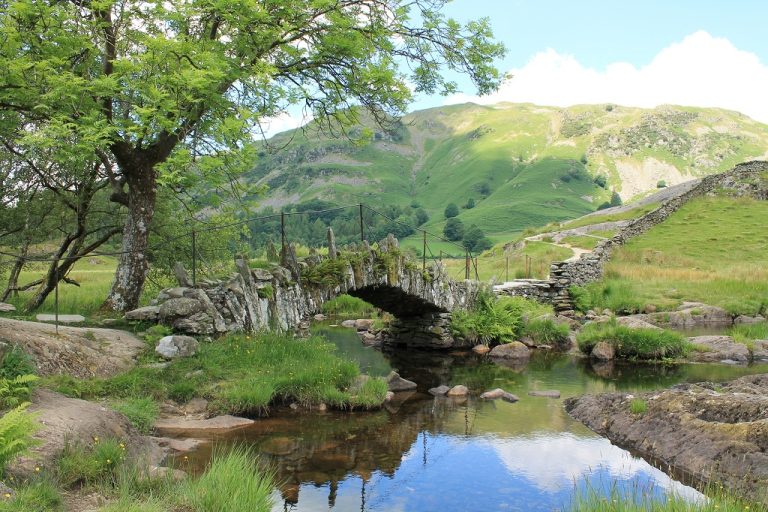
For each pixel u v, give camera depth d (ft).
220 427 36.86
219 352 43.83
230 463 26.73
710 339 71.26
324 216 327.67
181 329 45.19
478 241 336.90
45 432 25.44
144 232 49.70
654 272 125.90
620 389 52.24
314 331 84.94
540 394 50.24
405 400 48.06
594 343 69.77
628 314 97.81
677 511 25.05
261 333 48.03
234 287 47.80
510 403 47.65
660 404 39.58
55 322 43.73
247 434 36.81
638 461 34.83
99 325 45.16
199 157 45.65
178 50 43.47
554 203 568.00
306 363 46.47
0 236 63.10
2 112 47.42
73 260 60.80
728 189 185.68
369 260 58.18
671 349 67.00
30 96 42.75
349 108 58.90
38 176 61.31
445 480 31.63
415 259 70.33
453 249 271.28
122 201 51.08
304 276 53.67
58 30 42.80
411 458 34.73
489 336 73.51
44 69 41.09
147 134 44.57
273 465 32.78
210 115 47.98
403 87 56.44
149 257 64.75
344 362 48.16
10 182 61.41
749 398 36.73
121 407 33.32
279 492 29.60
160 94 41.60
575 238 162.40
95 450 25.68
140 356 41.16
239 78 47.01
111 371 38.17
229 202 58.54
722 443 32.83
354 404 43.93
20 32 41.75
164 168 42.32
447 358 67.97
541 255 141.90
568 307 98.22
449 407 46.14
